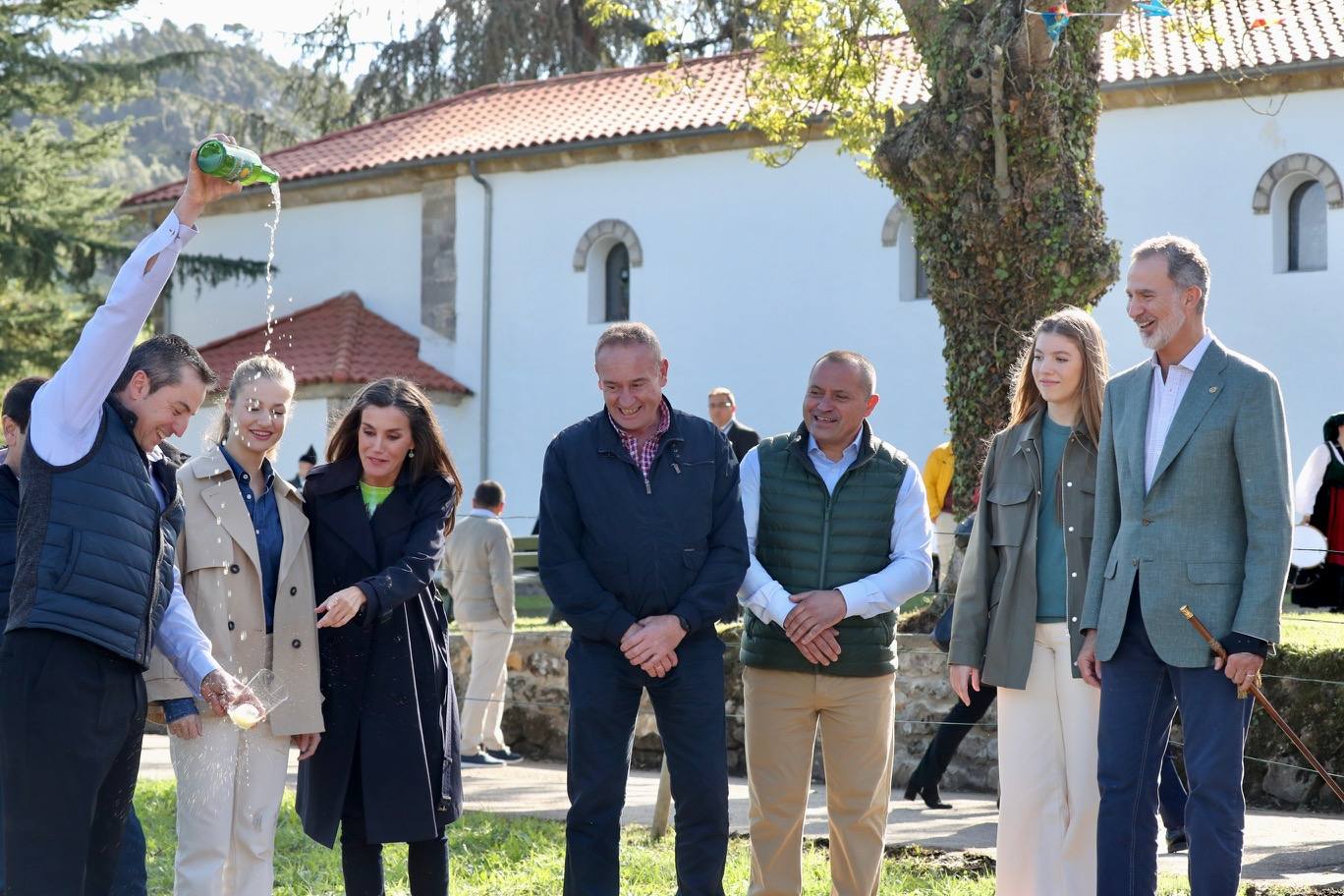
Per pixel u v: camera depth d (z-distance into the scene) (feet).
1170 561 16.40
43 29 87.51
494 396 74.18
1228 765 15.98
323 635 17.35
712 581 17.34
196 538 16.80
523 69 101.24
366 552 17.44
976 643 18.39
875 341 64.64
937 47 36.11
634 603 17.38
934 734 31.65
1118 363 58.85
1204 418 16.47
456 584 35.47
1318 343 55.62
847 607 17.78
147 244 14.28
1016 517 18.19
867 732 18.16
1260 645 15.84
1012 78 34.86
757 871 18.31
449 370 75.31
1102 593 17.04
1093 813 17.67
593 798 17.38
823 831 24.98
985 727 30.94
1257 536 16.10
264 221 81.87
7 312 89.56
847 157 65.41
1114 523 17.24
